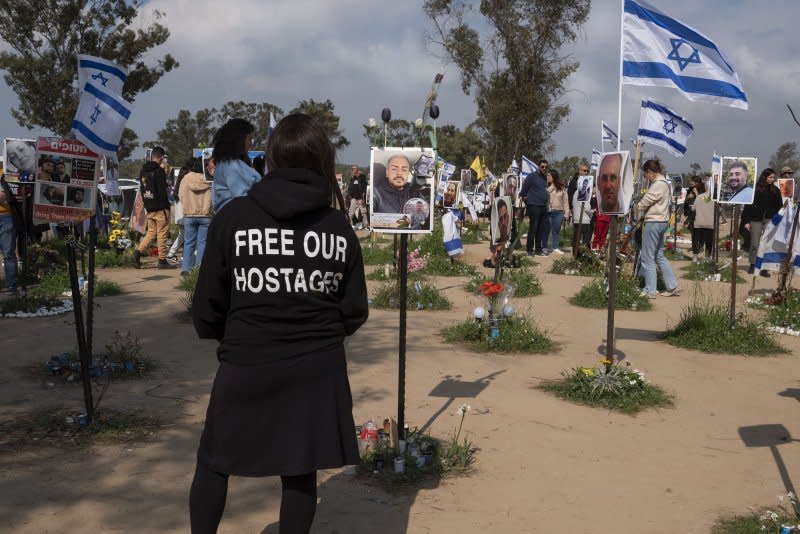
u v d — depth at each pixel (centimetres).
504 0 3634
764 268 1120
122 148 3694
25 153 941
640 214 1117
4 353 629
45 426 450
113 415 472
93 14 3234
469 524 348
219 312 265
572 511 367
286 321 252
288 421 252
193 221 1076
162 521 336
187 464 404
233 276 256
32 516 335
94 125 442
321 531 335
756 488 404
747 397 588
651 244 1074
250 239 253
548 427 495
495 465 423
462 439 462
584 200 1477
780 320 905
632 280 1084
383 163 401
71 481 375
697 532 348
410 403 534
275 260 252
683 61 564
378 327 810
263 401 251
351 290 267
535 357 696
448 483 396
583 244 1527
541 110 3678
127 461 405
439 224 1702
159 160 1264
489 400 549
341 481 392
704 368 680
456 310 939
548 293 1115
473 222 2342
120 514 341
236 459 253
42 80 3167
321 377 255
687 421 522
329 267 258
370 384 582
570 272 1340
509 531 343
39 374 568
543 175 1670
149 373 586
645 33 564
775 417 536
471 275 1270
